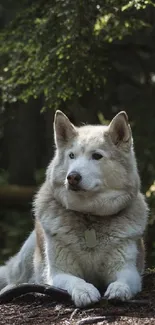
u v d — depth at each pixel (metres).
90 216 7.49
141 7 10.26
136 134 14.23
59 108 12.33
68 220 7.50
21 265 8.73
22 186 18.58
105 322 6.41
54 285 7.33
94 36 11.09
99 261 7.44
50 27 11.09
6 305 7.33
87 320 6.45
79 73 11.18
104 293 7.42
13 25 12.40
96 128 7.77
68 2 10.98
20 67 11.80
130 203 7.62
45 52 11.11
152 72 14.78
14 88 12.46
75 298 6.82
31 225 18.69
